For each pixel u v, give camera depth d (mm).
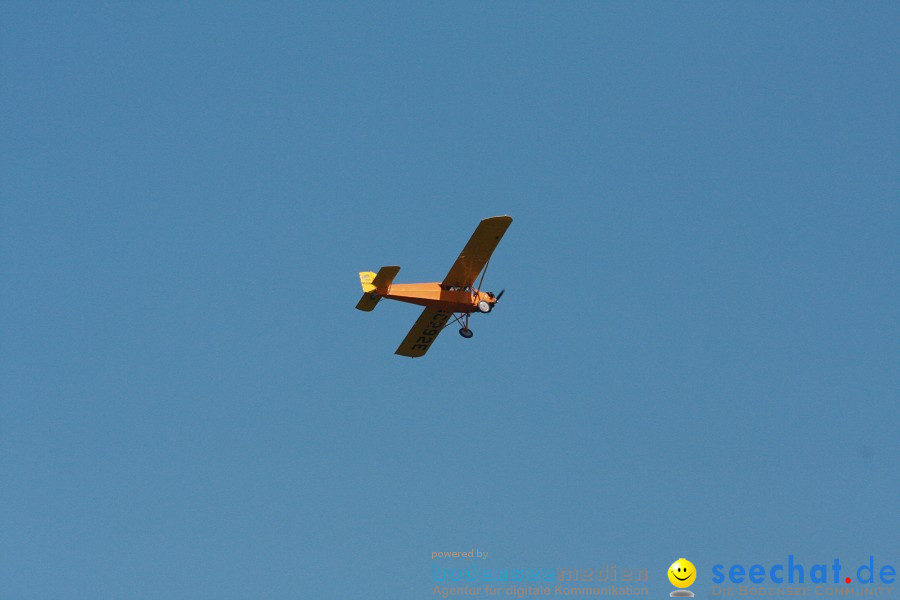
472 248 131750
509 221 128625
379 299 135250
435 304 136875
